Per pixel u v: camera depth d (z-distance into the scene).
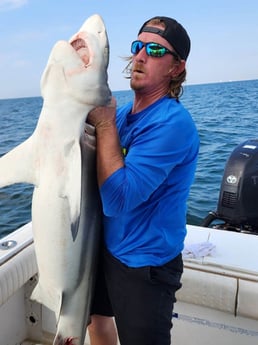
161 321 1.63
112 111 1.42
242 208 3.27
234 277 2.01
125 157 1.52
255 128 14.59
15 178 1.44
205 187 6.85
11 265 2.09
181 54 1.56
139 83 1.56
